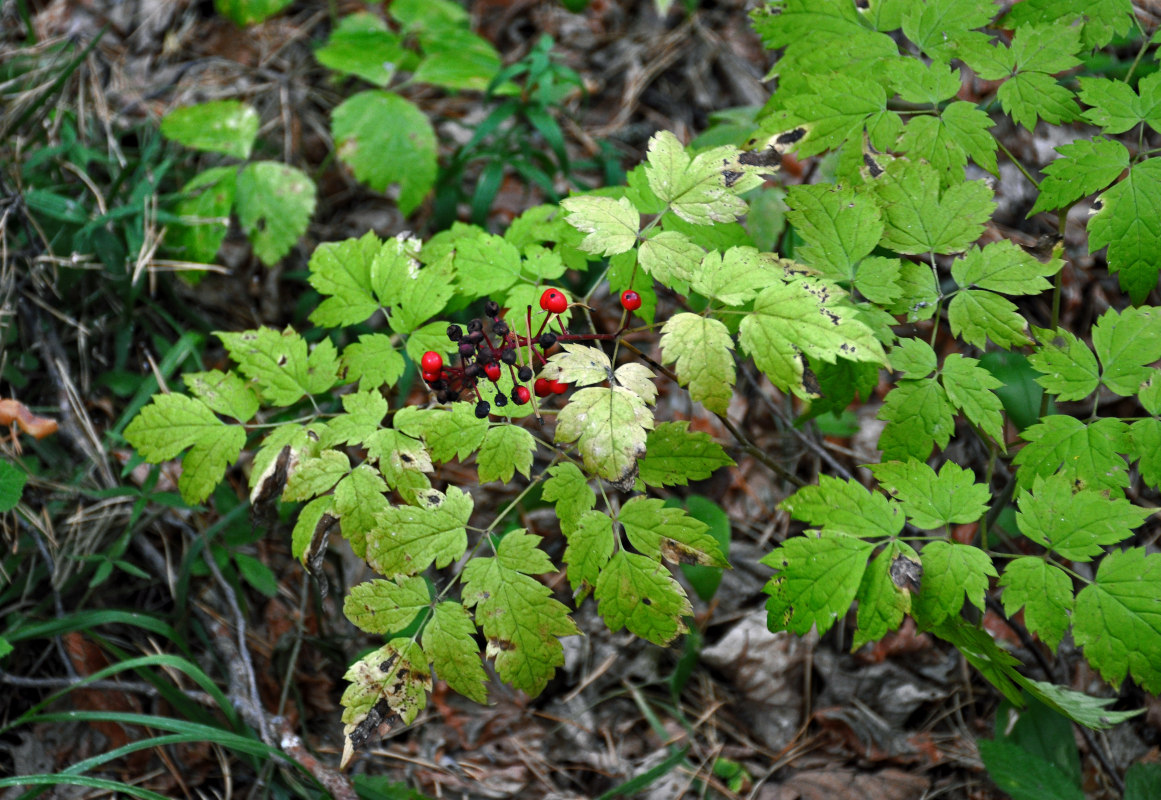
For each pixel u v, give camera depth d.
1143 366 0.63
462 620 0.60
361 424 0.63
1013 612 0.61
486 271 0.67
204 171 0.98
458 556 0.61
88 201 0.93
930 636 0.87
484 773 0.83
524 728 0.85
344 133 0.92
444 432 0.60
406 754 0.83
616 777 0.83
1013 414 0.79
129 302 0.90
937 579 0.61
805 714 0.85
